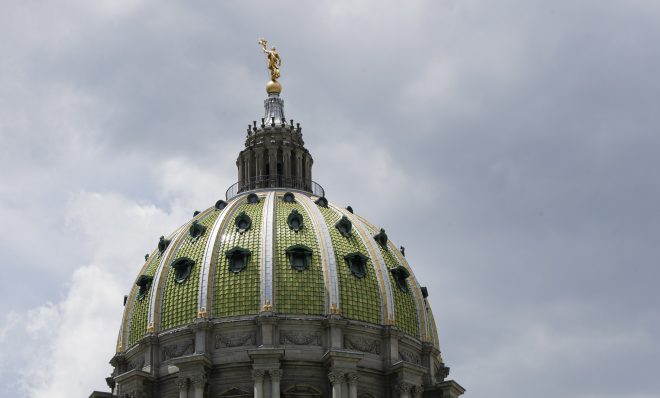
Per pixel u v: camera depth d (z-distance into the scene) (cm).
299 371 13462
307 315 13725
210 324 13688
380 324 14038
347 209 15662
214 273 14075
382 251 14862
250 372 13450
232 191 16188
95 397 14400
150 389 13775
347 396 13225
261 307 13675
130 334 14588
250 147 16188
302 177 16200
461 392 14350
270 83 16950
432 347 14588
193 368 13338
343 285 13988
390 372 13750
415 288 14975
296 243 14212
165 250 14962
